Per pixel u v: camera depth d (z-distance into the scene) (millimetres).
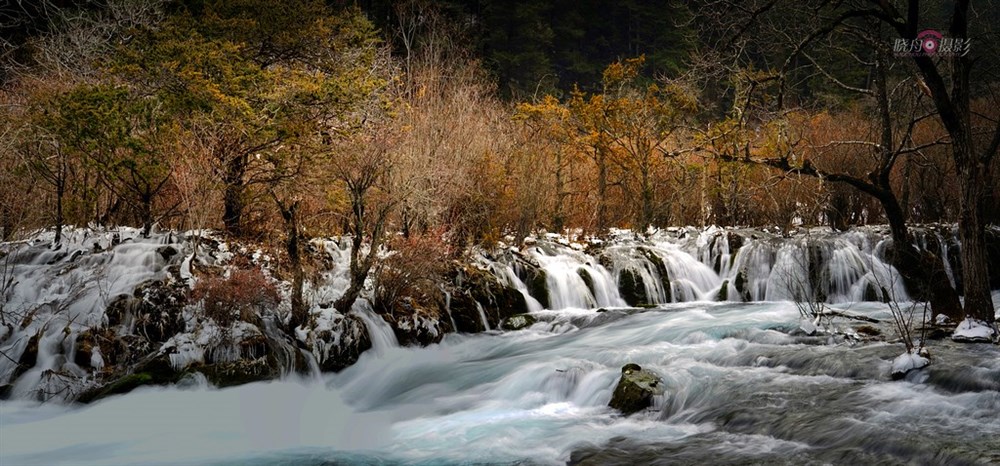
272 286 13930
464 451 9633
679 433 9484
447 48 30516
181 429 10914
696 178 23375
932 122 24406
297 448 10148
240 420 11359
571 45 50469
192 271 14352
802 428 8797
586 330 15516
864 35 13617
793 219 23188
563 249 19516
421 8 33375
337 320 14133
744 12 13680
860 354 11109
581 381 11656
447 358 14617
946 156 22672
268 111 15492
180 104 15164
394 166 14867
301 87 15531
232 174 16203
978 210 11797
